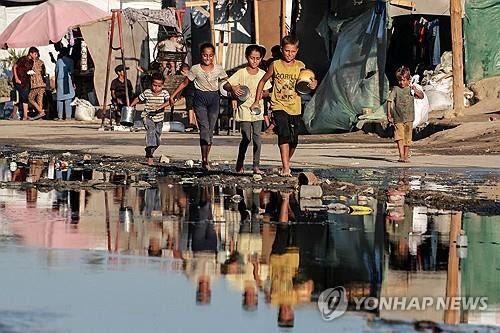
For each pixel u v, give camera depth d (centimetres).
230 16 6391
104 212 2239
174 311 1259
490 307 1289
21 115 7662
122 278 1462
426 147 4559
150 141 3594
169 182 2961
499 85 5753
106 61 7050
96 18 7469
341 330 1168
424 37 6444
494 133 4722
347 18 5753
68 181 2897
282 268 1559
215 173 3247
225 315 1242
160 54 6644
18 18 7538
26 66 7525
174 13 6756
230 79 3138
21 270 1509
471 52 5834
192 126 6281
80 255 1650
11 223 2031
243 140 3162
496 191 2714
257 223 2083
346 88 5616
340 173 3278
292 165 3584
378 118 5453
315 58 6159
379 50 5506
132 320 1215
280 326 1188
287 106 3056
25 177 3105
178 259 1628
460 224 2083
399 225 2062
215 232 1942
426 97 5381
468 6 5784
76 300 1317
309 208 2350
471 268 1569
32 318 1218
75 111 7338
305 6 6141
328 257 1666
